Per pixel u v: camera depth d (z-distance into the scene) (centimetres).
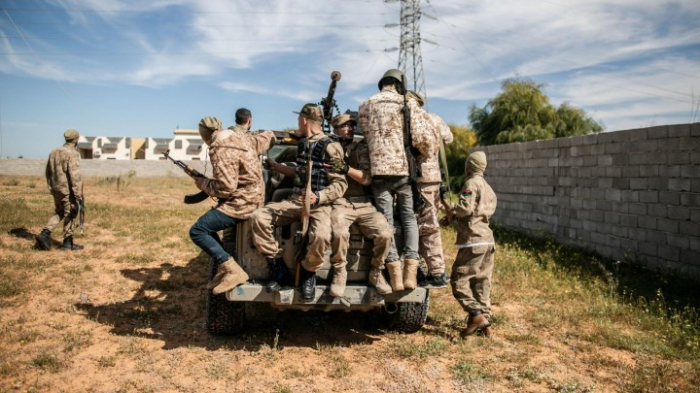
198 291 653
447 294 685
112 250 848
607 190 984
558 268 852
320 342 490
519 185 1338
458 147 4122
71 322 522
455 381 408
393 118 446
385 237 426
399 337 507
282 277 432
